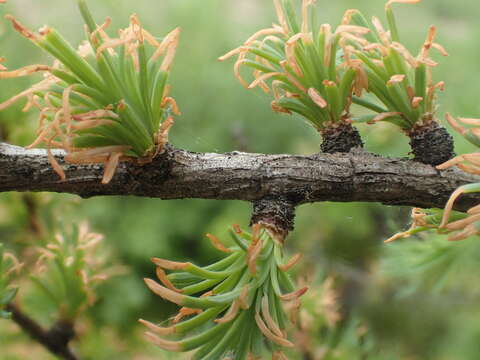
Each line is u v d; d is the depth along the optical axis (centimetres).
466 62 34
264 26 56
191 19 53
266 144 51
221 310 11
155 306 46
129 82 11
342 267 24
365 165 12
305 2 11
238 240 11
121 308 37
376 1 52
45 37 10
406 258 16
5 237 16
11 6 15
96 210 49
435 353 31
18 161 11
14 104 15
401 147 22
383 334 29
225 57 12
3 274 12
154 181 11
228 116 52
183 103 53
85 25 10
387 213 18
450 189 12
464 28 48
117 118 11
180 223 52
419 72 12
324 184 12
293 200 12
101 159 11
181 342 10
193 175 11
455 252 16
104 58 11
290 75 12
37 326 15
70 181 11
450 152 12
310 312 15
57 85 10
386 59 12
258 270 11
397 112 12
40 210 16
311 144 31
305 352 15
